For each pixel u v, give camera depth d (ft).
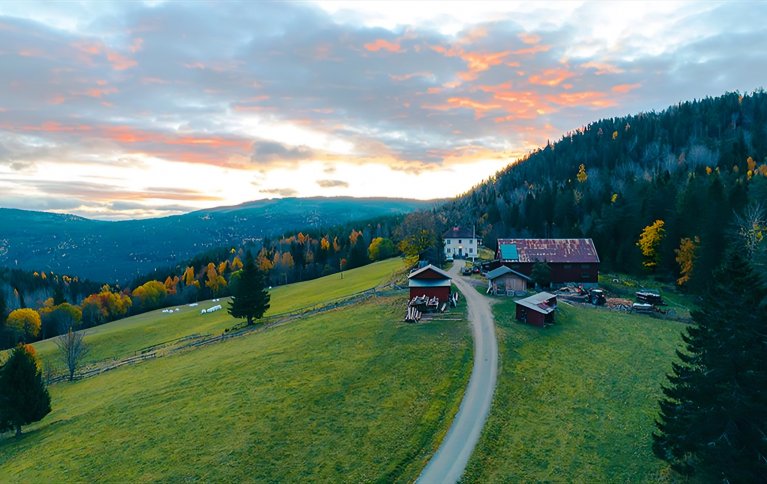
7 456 147.64
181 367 210.18
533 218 541.75
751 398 91.30
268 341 221.46
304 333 218.38
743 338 91.97
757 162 542.16
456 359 168.45
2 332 443.73
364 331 207.72
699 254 282.15
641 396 142.51
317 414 135.74
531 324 210.18
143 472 115.55
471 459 111.96
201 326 354.54
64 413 185.98
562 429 124.67
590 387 148.56
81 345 293.43
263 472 110.73
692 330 102.83
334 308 271.90
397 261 525.34
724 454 92.02
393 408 136.46
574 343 187.42
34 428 175.42
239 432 129.18
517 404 137.69
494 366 163.02
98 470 120.26
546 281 296.10
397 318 223.92
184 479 110.42
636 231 374.43
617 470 107.86
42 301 626.23
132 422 148.46
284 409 140.15
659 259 335.47
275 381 162.20
